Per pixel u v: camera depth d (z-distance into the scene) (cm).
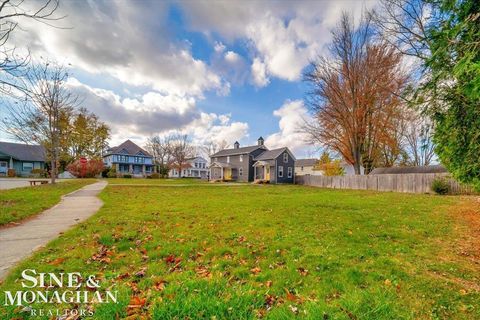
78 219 710
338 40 2381
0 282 318
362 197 1380
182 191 1784
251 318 243
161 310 248
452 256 444
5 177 3575
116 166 5266
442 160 497
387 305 267
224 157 4366
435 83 401
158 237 535
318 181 2909
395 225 673
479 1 335
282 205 1028
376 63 2195
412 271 371
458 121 410
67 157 3894
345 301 275
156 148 6156
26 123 1838
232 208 941
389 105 2144
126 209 890
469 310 267
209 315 247
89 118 4122
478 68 288
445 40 368
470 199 1253
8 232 568
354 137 2380
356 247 479
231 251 454
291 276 348
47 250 441
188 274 350
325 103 2512
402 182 1944
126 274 351
